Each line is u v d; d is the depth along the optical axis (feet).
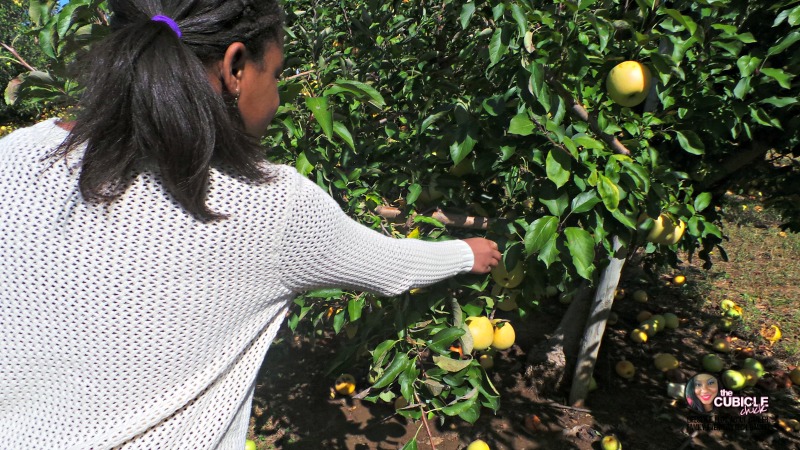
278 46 2.78
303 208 2.68
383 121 7.96
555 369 11.71
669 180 6.09
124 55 2.22
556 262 5.52
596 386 12.00
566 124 5.87
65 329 2.37
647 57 5.60
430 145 6.29
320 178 6.18
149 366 2.48
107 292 2.34
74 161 2.33
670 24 5.26
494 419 10.92
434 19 7.84
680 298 16.65
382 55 8.10
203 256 2.42
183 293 2.43
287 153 6.24
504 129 5.40
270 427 10.75
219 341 2.67
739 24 6.65
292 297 3.04
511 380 12.17
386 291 3.51
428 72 7.47
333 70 7.34
